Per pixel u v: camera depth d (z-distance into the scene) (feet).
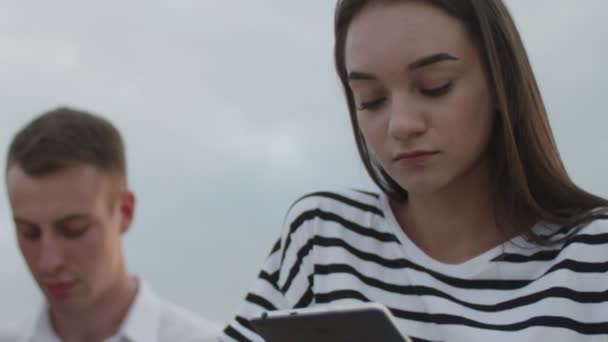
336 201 7.33
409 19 6.20
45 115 9.36
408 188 6.35
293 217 7.43
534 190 6.74
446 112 6.18
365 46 6.28
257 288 7.32
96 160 8.93
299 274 7.15
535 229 6.70
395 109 6.18
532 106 6.60
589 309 6.30
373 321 5.24
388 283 6.79
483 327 6.31
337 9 6.87
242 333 7.10
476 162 6.64
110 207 9.11
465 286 6.56
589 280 6.35
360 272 6.92
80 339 9.27
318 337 5.62
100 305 9.20
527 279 6.50
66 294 8.84
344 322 5.37
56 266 8.68
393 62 6.17
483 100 6.38
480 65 6.36
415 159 6.22
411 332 6.51
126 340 9.23
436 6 6.23
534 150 6.63
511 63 6.53
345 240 7.10
